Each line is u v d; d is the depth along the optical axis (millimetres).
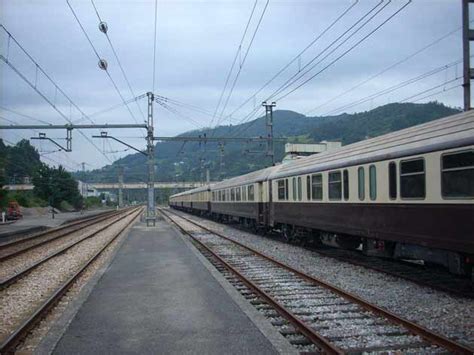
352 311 9195
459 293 10414
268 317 9016
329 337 7543
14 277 13266
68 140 30922
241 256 18172
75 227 39031
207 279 12398
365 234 14250
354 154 15094
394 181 12562
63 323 8117
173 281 12133
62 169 83375
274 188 23922
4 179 56906
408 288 11359
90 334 7500
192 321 8211
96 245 23531
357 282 12328
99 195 151750
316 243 20250
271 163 36938
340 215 16000
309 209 18906
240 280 12852
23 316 9516
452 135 10281
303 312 9180
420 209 11391
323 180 17453
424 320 8539
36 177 82125
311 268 14852
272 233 27734
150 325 7984
